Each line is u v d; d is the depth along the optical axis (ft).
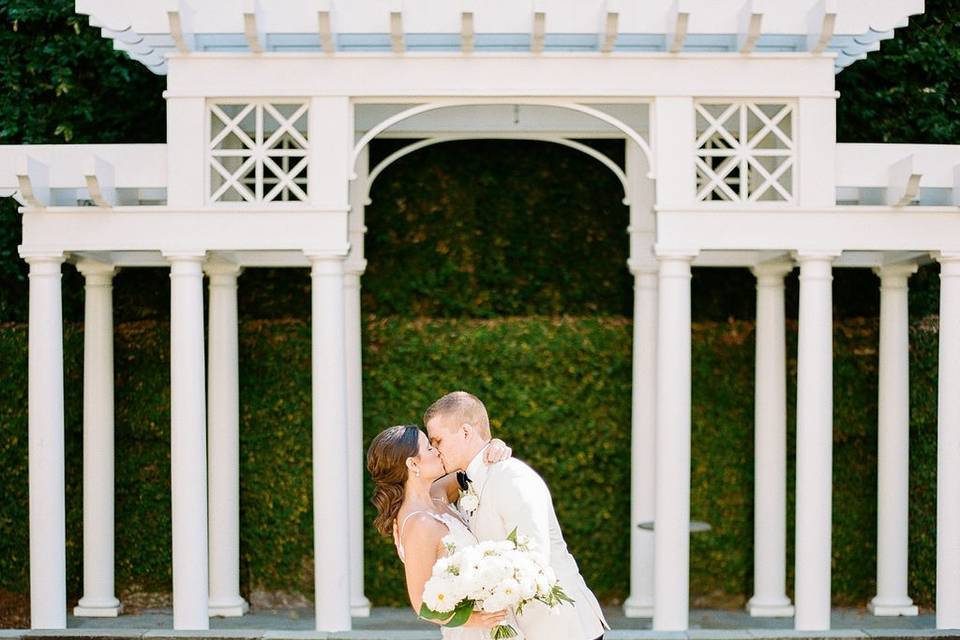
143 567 38.88
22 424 38.63
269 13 29.32
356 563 36.35
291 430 38.83
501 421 38.96
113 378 37.24
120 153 30.12
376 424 38.86
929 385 38.75
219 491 36.32
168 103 29.55
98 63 38.99
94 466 35.91
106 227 29.76
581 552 39.11
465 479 19.31
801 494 29.96
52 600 30.14
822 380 29.86
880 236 29.89
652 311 36.68
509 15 29.27
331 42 28.81
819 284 29.89
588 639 19.16
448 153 39.34
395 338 39.04
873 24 29.35
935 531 38.47
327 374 29.55
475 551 17.56
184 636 26.76
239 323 38.88
